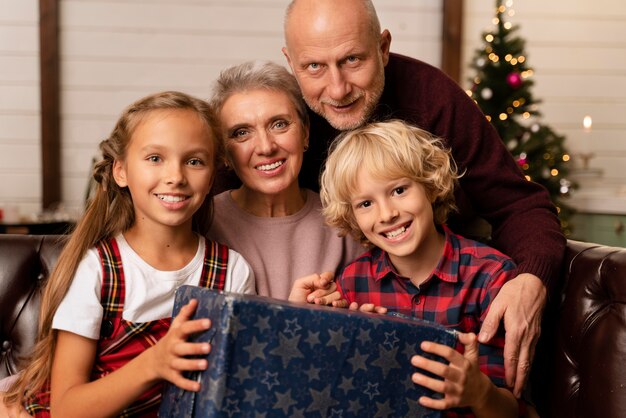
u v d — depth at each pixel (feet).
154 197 4.73
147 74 15.40
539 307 4.71
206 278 5.05
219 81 5.57
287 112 5.40
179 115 4.79
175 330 3.63
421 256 5.18
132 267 4.80
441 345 3.80
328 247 5.76
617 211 12.80
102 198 4.97
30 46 14.98
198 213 5.38
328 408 3.61
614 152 16.35
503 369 4.66
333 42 5.37
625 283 4.53
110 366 4.63
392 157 4.91
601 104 16.30
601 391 4.43
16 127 15.05
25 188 15.12
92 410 4.05
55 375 4.49
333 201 5.23
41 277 5.54
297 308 3.52
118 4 15.24
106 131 15.34
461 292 5.06
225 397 3.41
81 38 15.20
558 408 4.79
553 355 4.95
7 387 4.91
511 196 5.99
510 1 15.78
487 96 13.78
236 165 5.47
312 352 3.56
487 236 6.82
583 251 5.10
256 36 15.57
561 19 16.11
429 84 6.14
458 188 6.23
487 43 14.49
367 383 3.69
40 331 4.72
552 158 13.96
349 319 3.62
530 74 14.49
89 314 4.57
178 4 15.37
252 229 5.70
